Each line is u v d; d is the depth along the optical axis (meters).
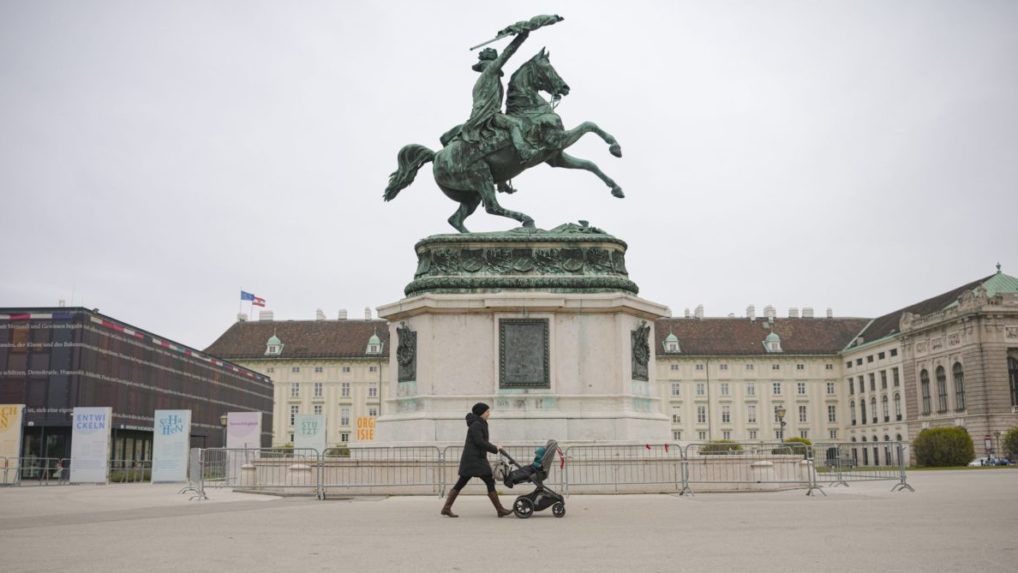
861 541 8.26
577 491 14.82
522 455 15.02
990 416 68.25
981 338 69.38
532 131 17.34
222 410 62.59
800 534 8.79
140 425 48.69
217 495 16.53
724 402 91.88
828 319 96.12
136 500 16.03
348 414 90.38
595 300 16.00
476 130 17.42
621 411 15.73
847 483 19.25
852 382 90.81
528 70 17.86
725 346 93.12
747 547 7.89
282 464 16.78
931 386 75.94
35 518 11.55
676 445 15.62
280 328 94.38
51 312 43.16
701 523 9.85
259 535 9.02
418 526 9.75
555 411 15.69
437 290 16.25
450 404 15.73
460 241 16.67
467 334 15.99
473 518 10.65
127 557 7.52
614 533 8.96
